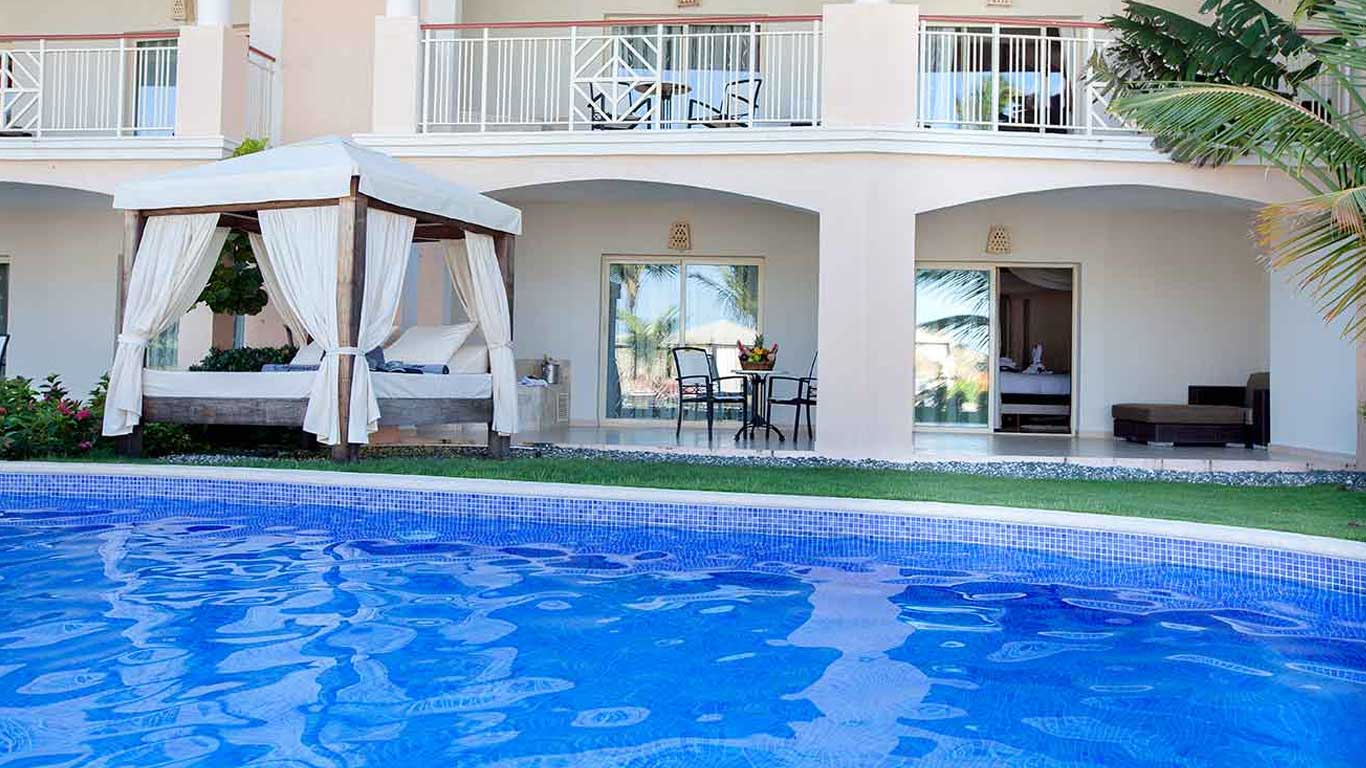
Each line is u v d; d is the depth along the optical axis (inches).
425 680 124.3
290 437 354.0
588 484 250.4
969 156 345.4
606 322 484.7
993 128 348.8
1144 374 456.8
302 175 282.2
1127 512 221.5
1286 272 376.5
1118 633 152.3
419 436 402.9
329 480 249.1
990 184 346.3
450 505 239.5
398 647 138.9
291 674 125.6
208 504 256.2
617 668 130.6
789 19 352.8
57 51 397.1
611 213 480.1
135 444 305.6
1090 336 458.6
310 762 97.0
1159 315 456.8
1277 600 176.7
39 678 122.8
